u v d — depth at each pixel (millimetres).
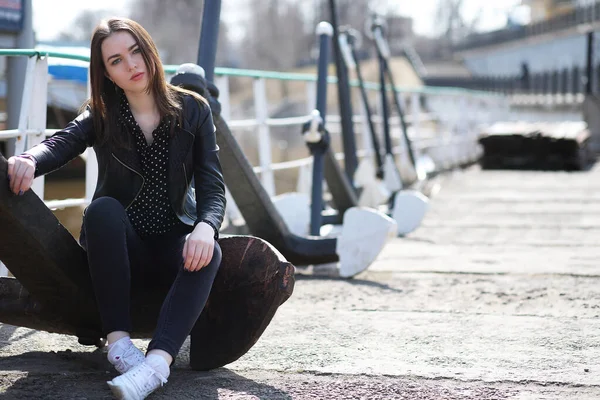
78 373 3400
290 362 3672
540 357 3789
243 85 75625
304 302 5109
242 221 7680
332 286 5641
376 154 9914
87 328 3592
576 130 18344
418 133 14547
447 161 17234
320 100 6906
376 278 5973
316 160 6812
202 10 5234
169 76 6578
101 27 3180
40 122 4727
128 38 3164
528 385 3344
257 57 80812
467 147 18844
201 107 3354
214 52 5191
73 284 3318
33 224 3076
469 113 20328
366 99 9852
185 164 3309
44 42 14273
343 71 8219
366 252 5879
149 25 75375
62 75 8500
